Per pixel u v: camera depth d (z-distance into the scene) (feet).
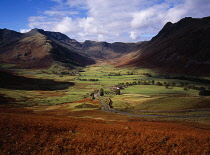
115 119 182.29
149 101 372.38
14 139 71.67
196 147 74.49
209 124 171.73
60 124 101.24
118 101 401.70
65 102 416.46
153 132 95.09
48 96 510.99
